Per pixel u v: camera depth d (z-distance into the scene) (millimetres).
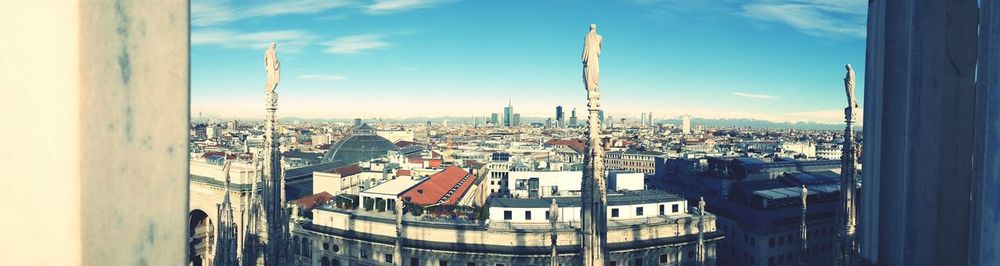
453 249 60469
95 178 2254
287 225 23234
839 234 31062
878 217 5074
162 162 2537
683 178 115688
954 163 4730
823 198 86938
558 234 61094
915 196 4664
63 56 2164
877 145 5039
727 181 101750
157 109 2508
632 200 71625
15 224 2229
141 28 2424
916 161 4637
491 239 61062
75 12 2162
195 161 98812
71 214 2182
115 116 2330
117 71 2330
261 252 22234
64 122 2172
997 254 3031
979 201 3293
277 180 22578
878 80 5047
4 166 2215
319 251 66688
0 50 2191
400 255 52281
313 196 91500
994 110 3090
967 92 4758
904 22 4754
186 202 2689
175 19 2576
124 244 2396
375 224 64750
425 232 62094
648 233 66500
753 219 81875
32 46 2184
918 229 4691
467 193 96438
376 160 152875
